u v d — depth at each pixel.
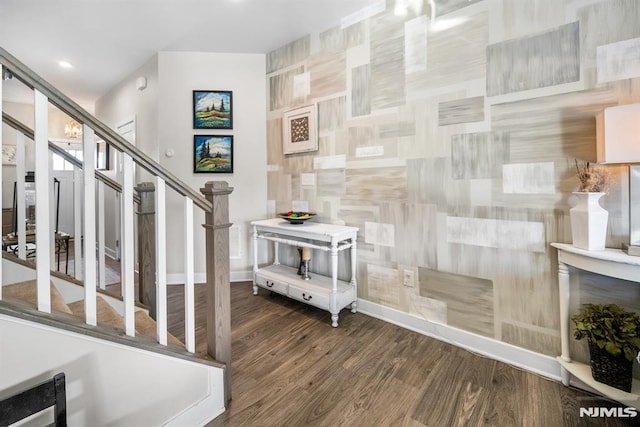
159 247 1.31
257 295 3.03
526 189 1.81
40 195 0.99
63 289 1.87
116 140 1.18
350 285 2.59
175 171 3.30
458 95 2.03
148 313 2.11
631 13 1.49
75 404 1.05
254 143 3.41
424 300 2.25
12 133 4.94
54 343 1.00
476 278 2.01
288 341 2.14
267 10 2.53
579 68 1.62
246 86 3.37
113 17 2.64
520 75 1.79
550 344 1.76
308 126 2.93
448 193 2.11
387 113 2.38
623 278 1.34
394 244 2.39
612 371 1.43
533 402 1.54
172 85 3.29
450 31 2.05
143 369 1.22
